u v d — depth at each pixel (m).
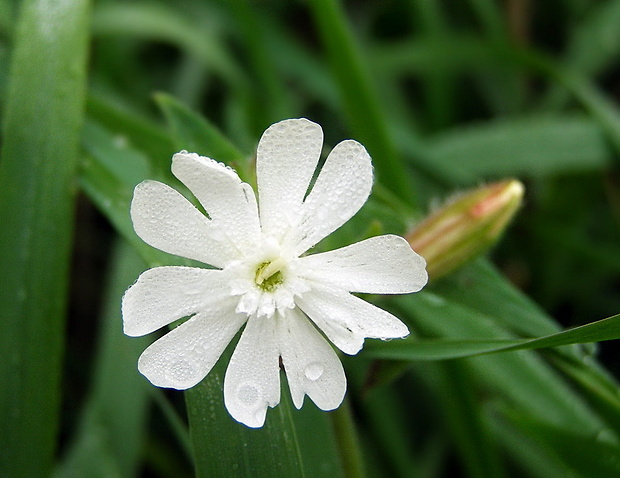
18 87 0.17
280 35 0.26
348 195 0.15
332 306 0.15
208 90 0.25
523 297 0.17
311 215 0.15
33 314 0.16
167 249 0.14
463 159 0.23
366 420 0.20
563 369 0.17
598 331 0.15
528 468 0.19
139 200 0.14
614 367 0.22
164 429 0.20
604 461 0.17
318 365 0.15
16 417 0.16
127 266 0.19
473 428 0.18
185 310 0.14
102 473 0.18
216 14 0.25
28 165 0.17
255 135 0.22
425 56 0.25
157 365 0.14
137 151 0.18
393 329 0.14
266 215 0.15
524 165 0.23
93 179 0.17
